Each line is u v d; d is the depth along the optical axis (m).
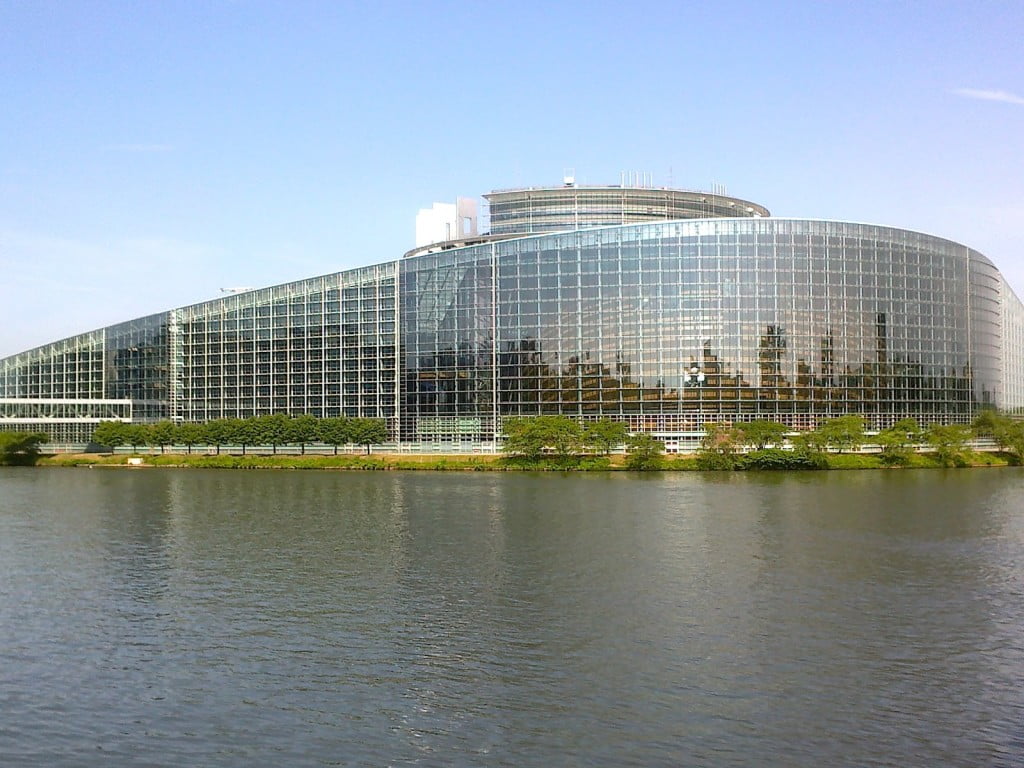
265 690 52.25
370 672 55.00
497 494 139.75
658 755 43.97
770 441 190.12
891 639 60.72
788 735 46.03
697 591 73.31
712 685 52.41
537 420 192.75
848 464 187.50
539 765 43.09
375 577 79.00
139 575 80.62
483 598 71.50
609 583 76.12
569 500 130.75
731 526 104.94
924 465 190.88
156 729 47.28
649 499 131.38
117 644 60.56
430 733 46.47
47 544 96.38
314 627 64.06
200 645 60.19
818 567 82.25
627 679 53.47
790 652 58.06
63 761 43.84
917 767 42.84
